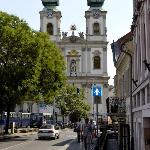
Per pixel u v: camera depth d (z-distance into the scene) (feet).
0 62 141.79
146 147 54.19
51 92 168.86
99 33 337.72
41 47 148.56
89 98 331.98
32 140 140.67
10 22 150.71
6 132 170.81
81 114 292.81
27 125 247.70
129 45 78.33
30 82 142.41
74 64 337.72
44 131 146.20
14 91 142.10
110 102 103.50
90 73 334.85
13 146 111.86
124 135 75.20
